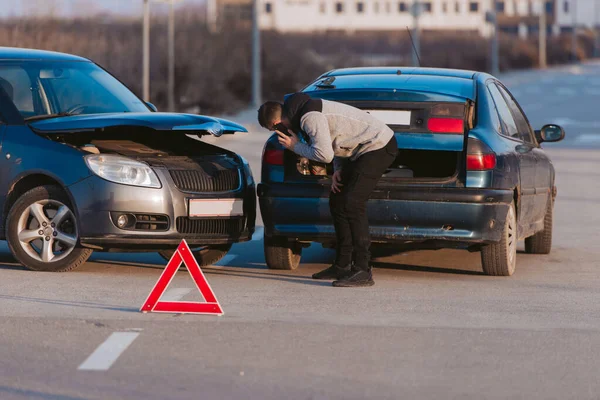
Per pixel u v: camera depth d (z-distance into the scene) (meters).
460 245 23.80
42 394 14.30
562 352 17.02
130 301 20.72
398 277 24.70
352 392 14.53
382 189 23.33
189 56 93.56
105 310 19.72
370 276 23.20
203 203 24.14
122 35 97.44
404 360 16.30
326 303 20.83
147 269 25.47
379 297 21.66
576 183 48.31
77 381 14.95
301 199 23.83
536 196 27.03
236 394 14.36
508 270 24.81
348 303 20.88
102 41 87.94
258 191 24.42
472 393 14.59
